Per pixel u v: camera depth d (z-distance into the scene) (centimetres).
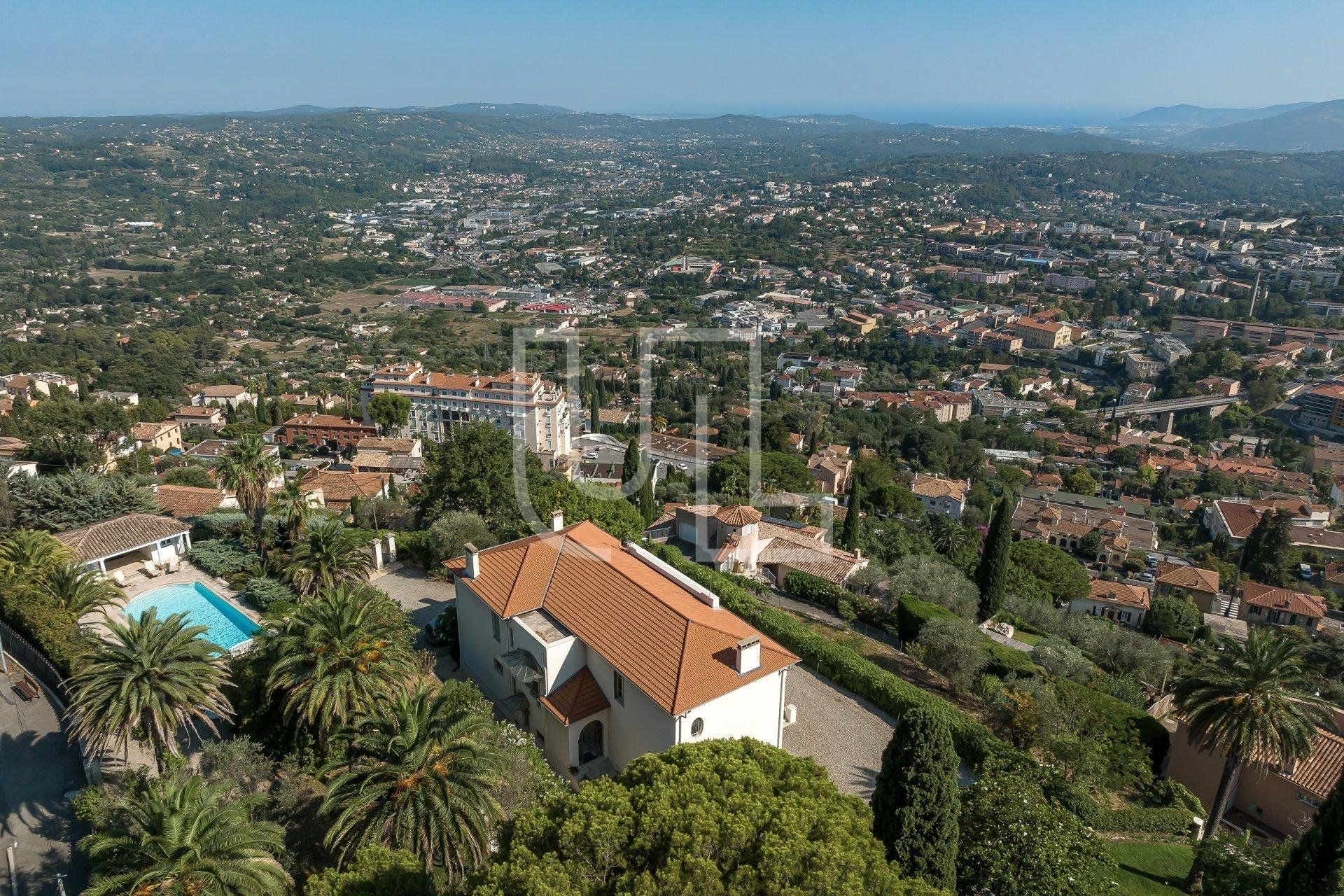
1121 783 3712
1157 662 5175
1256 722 3130
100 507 5034
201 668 2825
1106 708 3994
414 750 2292
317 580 4159
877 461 12012
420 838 2158
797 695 3859
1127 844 3312
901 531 7669
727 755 2083
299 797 2739
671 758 2102
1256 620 8719
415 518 5722
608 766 3206
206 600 4544
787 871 1667
